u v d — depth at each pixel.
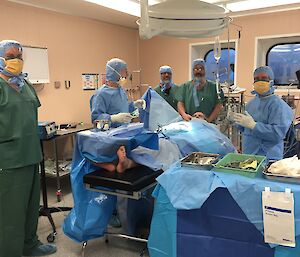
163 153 2.03
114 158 1.98
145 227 2.39
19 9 3.45
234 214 1.40
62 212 2.99
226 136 2.39
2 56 1.96
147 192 2.02
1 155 1.93
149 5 1.61
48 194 3.49
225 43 4.45
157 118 2.44
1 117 1.91
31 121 2.07
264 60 4.49
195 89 3.16
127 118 2.47
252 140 2.43
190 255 1.52
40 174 2.47
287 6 3.85
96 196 2.13
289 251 1.30
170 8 1.58
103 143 1.92
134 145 1.94
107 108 2.71
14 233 2.04
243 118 2.27
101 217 2.13
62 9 3.88
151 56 5.39
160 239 1.59
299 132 2.74
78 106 4.39
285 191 1.27
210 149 2.06
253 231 1.37
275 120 2.28
